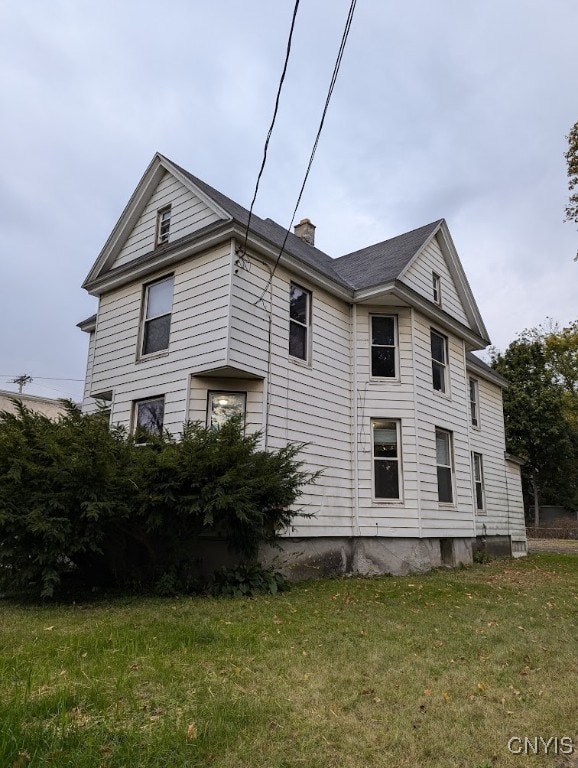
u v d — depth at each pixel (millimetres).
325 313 11273
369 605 7082
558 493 36719
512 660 4594
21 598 7371
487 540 15961
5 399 19109
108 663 4059
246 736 2873
